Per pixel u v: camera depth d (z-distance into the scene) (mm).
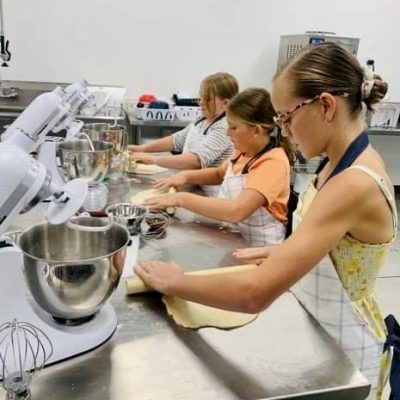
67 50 3434
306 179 2340
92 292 801
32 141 1262
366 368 1070
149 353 819
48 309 799
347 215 867
